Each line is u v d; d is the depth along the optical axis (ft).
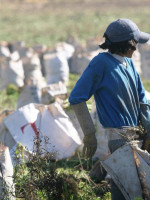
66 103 55.11
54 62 98.73
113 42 33.60
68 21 287.28
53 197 38.40
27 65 106.22
